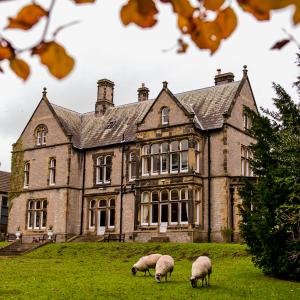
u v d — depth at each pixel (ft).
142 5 5.63
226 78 119.03
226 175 102.01
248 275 59.77
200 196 103.65
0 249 107.55
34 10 5.33
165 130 106.93
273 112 62.28
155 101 110.22
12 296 44.29
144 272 64.23
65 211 120.06
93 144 124.98
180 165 104.17
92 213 122.83
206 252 80.69
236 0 5.60
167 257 55.47
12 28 5.44
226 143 103.24
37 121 131.95
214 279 56.24
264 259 58.85
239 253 77.20
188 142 103.09
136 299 43.45
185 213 102.17
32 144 131.34
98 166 123.44
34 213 126.62
